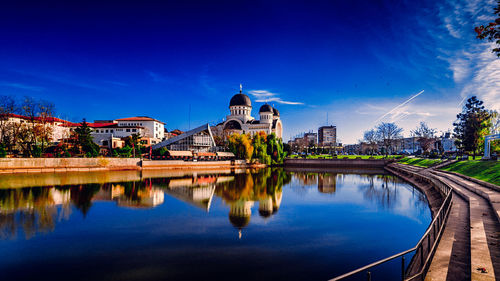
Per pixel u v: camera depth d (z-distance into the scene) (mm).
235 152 108875
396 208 31594
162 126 127125
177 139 103938
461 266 11695
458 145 89750
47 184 45750
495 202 22688
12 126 72250
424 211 30156
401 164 90812
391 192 44438
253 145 112125
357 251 18031
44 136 72125
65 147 75750
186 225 23734
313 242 19656
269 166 116812
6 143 70125
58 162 63438
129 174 66188
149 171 75062
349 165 115750
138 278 14352
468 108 85500
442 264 11938
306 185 52812
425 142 127562
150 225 23688
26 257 16922
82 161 67312
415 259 14539
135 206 31047
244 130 143625
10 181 47781
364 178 68188
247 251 17938
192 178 62312
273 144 121625
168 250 18062
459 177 42969
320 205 32906
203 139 107188
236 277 14461
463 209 22422
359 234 21594
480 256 12547
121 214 27359
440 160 71688
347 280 13859
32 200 33219
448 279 10578
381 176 74500
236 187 48375
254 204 33094
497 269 11203
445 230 16766
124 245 18922
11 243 19266
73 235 20953
